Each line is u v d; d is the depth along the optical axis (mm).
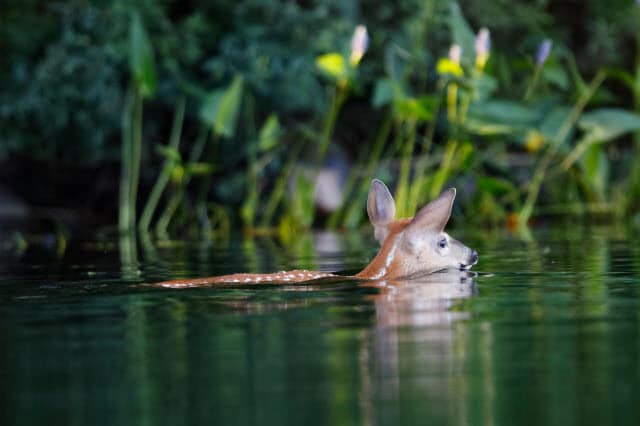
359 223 17641
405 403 4305
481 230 15773
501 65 16953
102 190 20969
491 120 16203
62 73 18422
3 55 19562
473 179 18969
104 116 18953
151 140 20172
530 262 9508
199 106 18984
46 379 4824
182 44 19156
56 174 21344
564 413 4129
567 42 23500
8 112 18875
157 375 4855
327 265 9836
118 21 18625
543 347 5281
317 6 19672
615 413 4109
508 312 6328
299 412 4199
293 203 17609
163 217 17938
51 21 19812
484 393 4438
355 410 4215
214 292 7418
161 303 6980
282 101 19062
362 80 19688
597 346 5289
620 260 9609
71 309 6840
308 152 19391
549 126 16344
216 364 5043
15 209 20594
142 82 16250
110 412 4250
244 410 4242
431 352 5199
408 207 17016
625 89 24047
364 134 21828
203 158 19969
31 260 11227
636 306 6523
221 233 16609
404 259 8164
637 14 23047
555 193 19188
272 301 6898
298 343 5461
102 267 10070
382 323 5984
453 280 7875
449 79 15172
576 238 13109
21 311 6801
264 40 18859
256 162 19266
